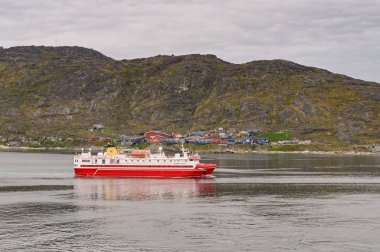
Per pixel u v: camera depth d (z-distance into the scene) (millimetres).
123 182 190000
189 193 161125
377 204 139250
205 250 94125
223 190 168625
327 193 161375
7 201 143750
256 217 121188
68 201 144375
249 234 104938
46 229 109000
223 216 122375
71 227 110938
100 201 144625
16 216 121812
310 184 186875
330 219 119062
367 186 180000
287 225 112812
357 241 100062
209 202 143000
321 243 98625
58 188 173125
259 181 197375
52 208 132750
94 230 108375
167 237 102750
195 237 102688
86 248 95375
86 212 127312
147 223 114812
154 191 165500
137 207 134750
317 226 111938
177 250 94250
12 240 100250
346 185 183375
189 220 117688
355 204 139125
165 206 136250
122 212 127375
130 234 105062
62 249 94750
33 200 145875
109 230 108312
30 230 108000
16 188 173750
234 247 95938
